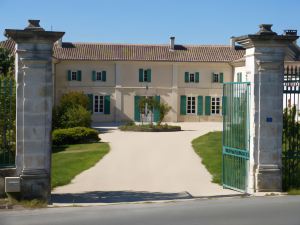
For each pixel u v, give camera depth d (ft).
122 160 65.00
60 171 56.24
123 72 148.87
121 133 109.70
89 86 147.43
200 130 117.70
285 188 40.29
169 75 150.61
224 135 44.29
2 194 36.37
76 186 46.91
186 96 151.12
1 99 38.11
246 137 40.63
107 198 39.78
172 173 54.44
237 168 42.42
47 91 36.45
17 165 36.22
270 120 39.37
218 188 44.73
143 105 126.41
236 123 42.32
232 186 43.42
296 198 37.11
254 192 39.52
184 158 65.67
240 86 41.45
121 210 33.42
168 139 93.30
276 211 32.48
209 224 28.99
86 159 66.08
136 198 39.73
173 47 154.20
